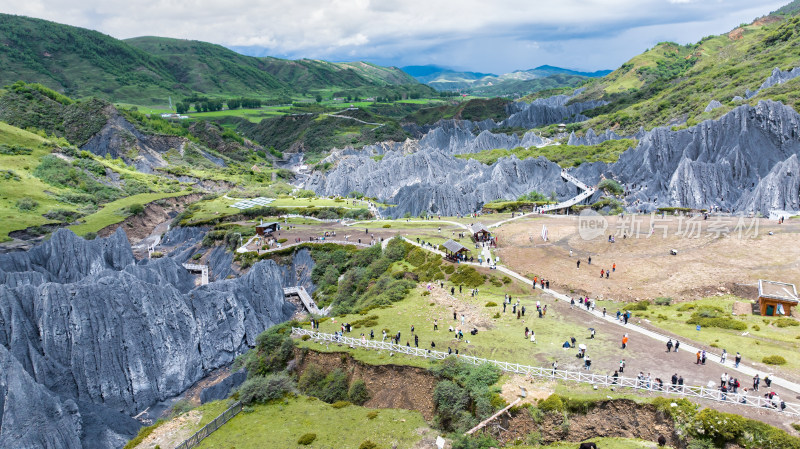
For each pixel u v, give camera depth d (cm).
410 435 5803
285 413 6612
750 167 17650
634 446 4947
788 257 8969
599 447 4994
